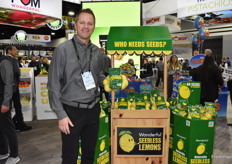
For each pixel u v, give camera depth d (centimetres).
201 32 612
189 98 342
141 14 589
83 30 143
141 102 213
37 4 416
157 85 861
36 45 1512
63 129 138
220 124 407
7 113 237
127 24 595
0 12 500
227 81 429
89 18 144
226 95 465
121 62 612
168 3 523
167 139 211
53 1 446
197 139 209
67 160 149
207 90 336
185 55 1473
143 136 210
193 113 211
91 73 153
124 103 212
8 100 229
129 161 214
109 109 235
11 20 576
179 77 521
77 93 146
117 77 184
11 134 243
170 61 602
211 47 1836
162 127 209
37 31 1652
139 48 205
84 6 594
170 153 244
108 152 229
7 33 1611
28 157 268
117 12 592
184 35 1457
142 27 231
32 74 467
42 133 362
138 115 207
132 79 451
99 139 212
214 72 329
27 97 434
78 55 145
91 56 153
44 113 449
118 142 211
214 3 373
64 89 146
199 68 346
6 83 226
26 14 516
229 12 702
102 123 214
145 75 780
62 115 137
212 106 225
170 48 203
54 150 291
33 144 313
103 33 598
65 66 142
